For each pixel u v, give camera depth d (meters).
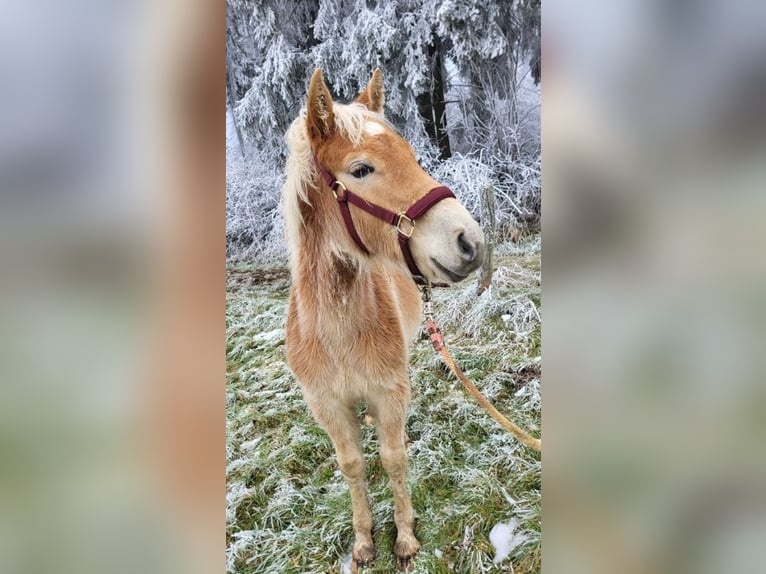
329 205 0.93
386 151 0.85
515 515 1.20
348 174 0.87
